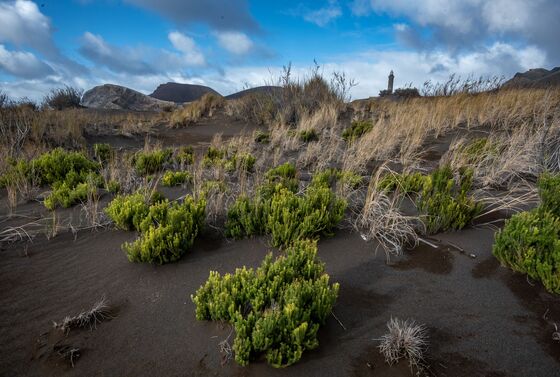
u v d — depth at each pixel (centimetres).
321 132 1075
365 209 443
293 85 1405
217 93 2048
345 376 240
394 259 376
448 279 338
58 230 453
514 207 467
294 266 321
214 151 856
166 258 378
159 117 1739
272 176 614
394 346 253
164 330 287
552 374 236
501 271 340
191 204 430
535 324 275
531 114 963
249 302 293
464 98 1241
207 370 248
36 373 249
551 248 317
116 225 452
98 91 2883
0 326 292
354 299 318
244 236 429
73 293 335
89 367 254
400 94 2019
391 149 791
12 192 568
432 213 425
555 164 591
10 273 364
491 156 601
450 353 255
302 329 243
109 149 926
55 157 691
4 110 1130
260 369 245
